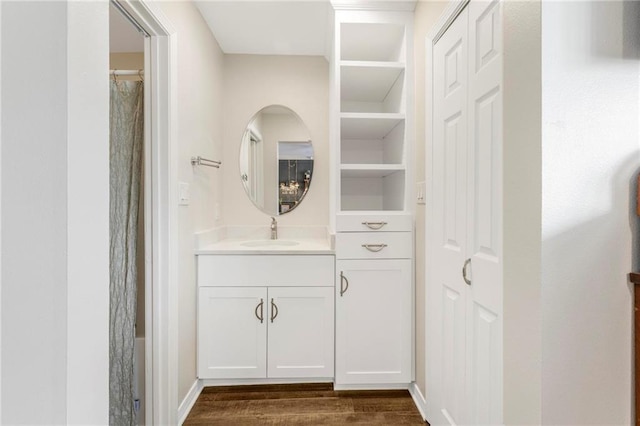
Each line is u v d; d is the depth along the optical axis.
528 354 0.89
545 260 0.84
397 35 2.13
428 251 1.76
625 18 0.86
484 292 1.19
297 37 2.43
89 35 0.68
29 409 0.63
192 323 1.99
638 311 0.85
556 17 0.83
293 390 2.08
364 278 2.04
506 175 1.00
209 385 2.12
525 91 0.90
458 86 1.42
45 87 0.62
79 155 0.65
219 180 2.55
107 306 0.74
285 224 2.74
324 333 2.08
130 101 1.77
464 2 1.34
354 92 2.43
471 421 1.30
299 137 2.73
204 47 2.19
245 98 2.70
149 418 1.65
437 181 1.66
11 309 0.62
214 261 2.04
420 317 1.93
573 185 0.84
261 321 2.07
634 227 0.86
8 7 0.62
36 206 0.62
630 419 0.85
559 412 0.84
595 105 0.85
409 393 2.06
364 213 2.03
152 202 1.64
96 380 0.70
